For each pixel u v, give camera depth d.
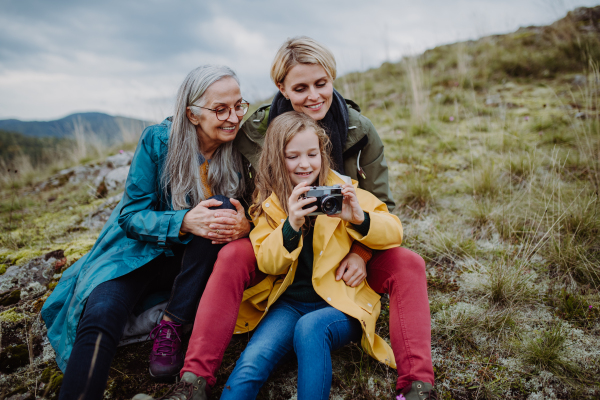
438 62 7.35
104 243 1.81
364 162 2.11
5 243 2.89
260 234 1.73
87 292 1.57
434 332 1.87
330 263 1.71
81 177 4.83
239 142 2.08
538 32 7.32
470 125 4.43
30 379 1.72
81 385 1.33
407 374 1.43
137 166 1.81
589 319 1.85
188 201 1.88
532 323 1.87
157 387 1.63
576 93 4.74
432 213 2.91
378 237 1.68
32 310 2.12
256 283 1.75
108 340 1.45
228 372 1.70
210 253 1.71
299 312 1.69
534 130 4.00
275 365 1.51
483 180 3.03
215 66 1.81
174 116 1.83
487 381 1.60
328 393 1.41
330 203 1.58
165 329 1.67
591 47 5.68
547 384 1.57
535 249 2.31
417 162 3.78
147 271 1.76
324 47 1.90
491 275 2.08
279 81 1.99
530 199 2.70
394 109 5.49
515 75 5.93
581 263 2.12
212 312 1.51
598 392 1.51
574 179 2.96
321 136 1.79
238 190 2.05
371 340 1.59
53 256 2.60
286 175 1.75
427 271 2.32
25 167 6.16
